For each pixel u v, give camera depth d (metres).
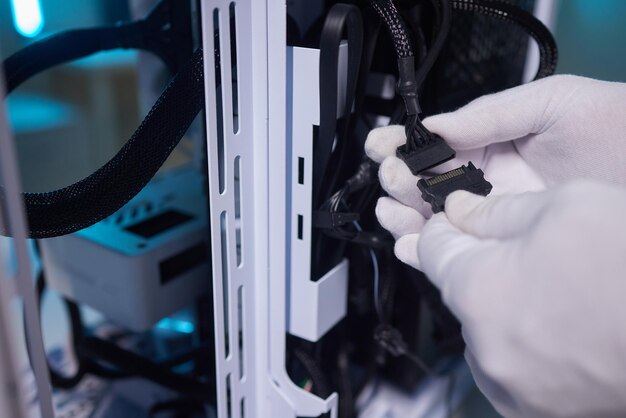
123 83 1.00
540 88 0.45
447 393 0.78
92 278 0.71
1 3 0.73
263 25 0.44
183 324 0.87
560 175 0.47
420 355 0.75
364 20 0.52
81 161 0.98
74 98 0.99
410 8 0.54
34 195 0.48
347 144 0.56
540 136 0.46
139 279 0.67
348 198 0.56
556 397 0.31
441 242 0.36
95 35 0.64
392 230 0.46
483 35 0.67
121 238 0.69
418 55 0.54
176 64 0.65
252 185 0.50
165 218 0.75
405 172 0.43
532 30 0.56
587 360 0.29
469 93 0.67
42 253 0.76
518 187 0.49
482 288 0.30
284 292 0.53
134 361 0.73
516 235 0.32
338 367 0.68
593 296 0.27
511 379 0.31
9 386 0.26
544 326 0.29
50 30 0.79
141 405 0.78
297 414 0.57
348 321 0.76
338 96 0.50
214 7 0.41
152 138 0.48
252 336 0.55
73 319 0.77
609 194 0.29
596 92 0.44
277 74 0.45
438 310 0.68
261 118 0.47
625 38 0.84
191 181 0.85
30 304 0.32
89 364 0.80
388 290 0.65
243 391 0.56
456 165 0.48
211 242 0.47
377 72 0.59
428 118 0.46
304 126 0.49
